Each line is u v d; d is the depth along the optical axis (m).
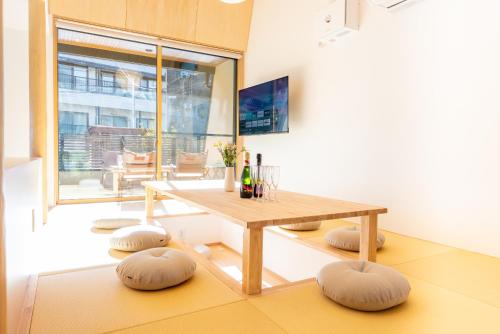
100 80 4.39
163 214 3.82
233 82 5.30
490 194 2.16
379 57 2.94
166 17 4.50
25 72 1.91
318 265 2.41
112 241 2.08
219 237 4.21
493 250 2.14
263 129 4.36
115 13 4.24
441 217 2.44
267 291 1.52
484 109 2.18
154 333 1.14
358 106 3.17
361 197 3.14
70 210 3.77
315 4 3.71
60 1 3.97
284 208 1.83
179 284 1.57
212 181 3.51
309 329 1.19
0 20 0.94
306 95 3.87
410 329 1.20
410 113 2.67
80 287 1.52
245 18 4.99
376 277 1.38
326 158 3.57
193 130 5.02
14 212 1.14
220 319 1.25
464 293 1.53
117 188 4.54
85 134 4.32
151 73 4.71
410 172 2.67
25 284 1.45
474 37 2.23
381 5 2.77
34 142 3.06
